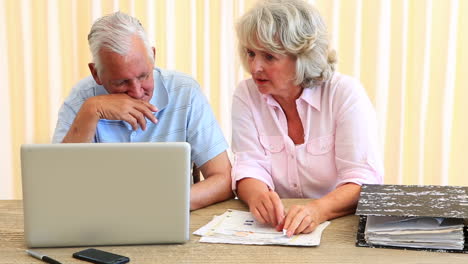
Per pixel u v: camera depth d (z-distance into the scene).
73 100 2.00
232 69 3.03
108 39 1.67
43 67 3.06
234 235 1.46
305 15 1.75
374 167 1.78
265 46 1.73
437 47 2.95
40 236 1.37
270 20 1.71
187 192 1.39
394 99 2.96
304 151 1.92
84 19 3.00
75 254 1.33
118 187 1.37
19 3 2.97
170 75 2.04
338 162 1.84
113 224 1.38
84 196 1.36
